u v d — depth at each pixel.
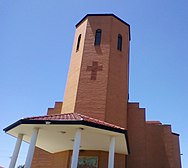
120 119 16.75
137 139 17.97
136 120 18.72
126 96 18.09
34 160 16.33
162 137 18.94
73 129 11.23
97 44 18.97
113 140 11.62
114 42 19.33
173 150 18.42
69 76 18.94
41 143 14.08
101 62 18.08
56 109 18.70
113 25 20.03
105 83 17.19
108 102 16.64
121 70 18.61
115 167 14.73
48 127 11.23
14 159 11.84
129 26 21.48
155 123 20.09
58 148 14.66
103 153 14.19
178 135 19.66
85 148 14.13
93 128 10.94
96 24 20.00
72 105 16.78
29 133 12.34
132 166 16.94
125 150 14.30
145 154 17.33
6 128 12.46
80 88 17.14
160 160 17.95
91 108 16.31
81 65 18.11
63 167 14.00
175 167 17.91
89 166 13.82
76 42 20.41
